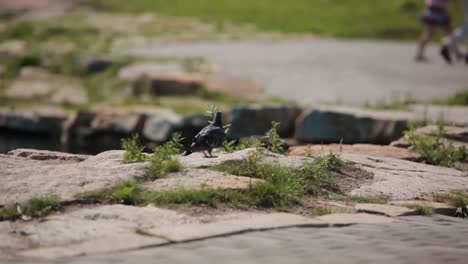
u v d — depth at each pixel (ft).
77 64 89.76
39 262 21.16
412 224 27.20
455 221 28.27
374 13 124.88
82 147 71.20
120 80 83.97
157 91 78.28
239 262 21.50
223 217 26.12
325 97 71.87
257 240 23.85
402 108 65.21
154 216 25.55
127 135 70.13
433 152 41.39
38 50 97.45
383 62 85.71
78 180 27.91
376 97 71.26
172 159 30.71
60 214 25.41
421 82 76.69
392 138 59.11
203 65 85.30
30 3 135.13
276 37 108.68
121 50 97.19
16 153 34.22
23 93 82.53
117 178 28.40
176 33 110.52
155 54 93.25
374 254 22.85
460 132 46.42
